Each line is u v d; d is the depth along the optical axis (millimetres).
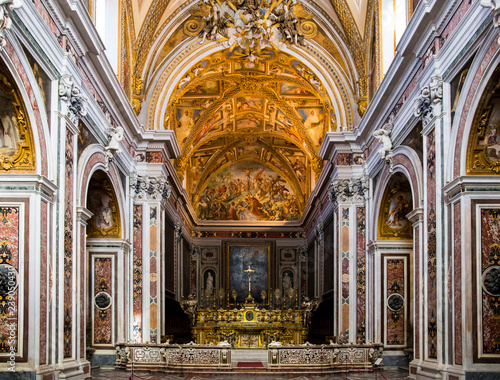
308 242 33188
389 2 17438
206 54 20734
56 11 11297
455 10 11359
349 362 15938
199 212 34562
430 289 12266
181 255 29016
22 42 9727
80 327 12883
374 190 18594
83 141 13500
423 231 12953
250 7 19828
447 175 11453
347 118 20672
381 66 17516
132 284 18984
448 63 11516
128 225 18469
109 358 16734
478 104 10430
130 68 19188
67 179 11812
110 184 16594
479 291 10508
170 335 21734
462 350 10453
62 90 11414
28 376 10039
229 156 33656
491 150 10883
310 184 32188
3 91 9930
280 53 21062
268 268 34250
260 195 34781
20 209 10375
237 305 33500
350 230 19844
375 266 17859
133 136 19359
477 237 10625
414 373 13148
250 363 18875
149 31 19422
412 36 12859
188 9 19969
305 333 24125
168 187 20922
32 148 10609
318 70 20891
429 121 12305
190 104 25297
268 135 30719
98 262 17219
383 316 17594
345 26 19594
